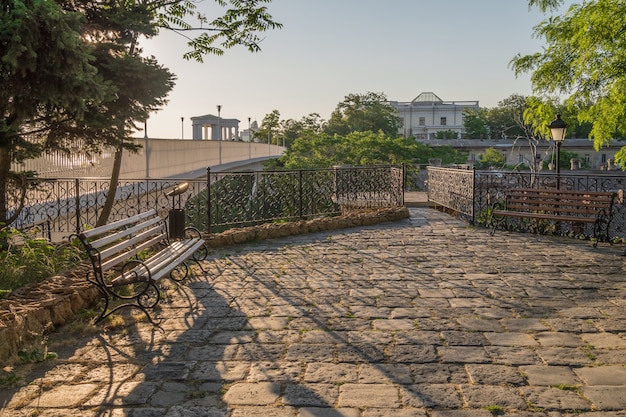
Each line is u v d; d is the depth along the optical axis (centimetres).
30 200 1062
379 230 1085
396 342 452
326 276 696
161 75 780
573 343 446
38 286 560
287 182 1271
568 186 1204
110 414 329
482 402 340
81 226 1095
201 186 1331
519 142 7069
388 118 8794
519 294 601
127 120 829
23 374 392
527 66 1600
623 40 1366
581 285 639
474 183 1152
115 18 830
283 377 382
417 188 2925
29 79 609
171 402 345
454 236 1008
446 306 557
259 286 647
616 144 6500
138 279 521
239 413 329
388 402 341
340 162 4006
